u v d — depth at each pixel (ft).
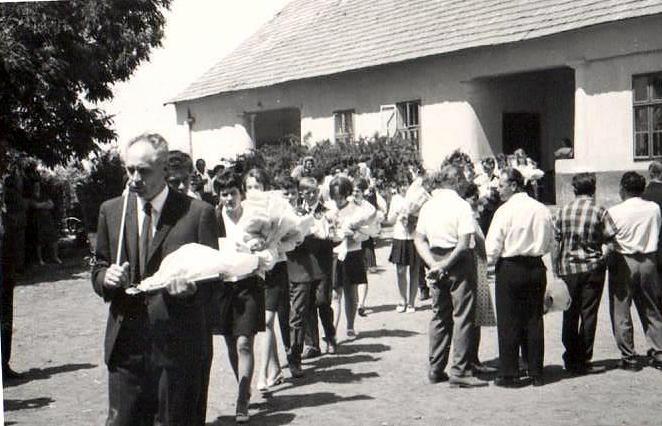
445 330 24.57
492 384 24.38
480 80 68.64
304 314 25.95
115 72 73.05
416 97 73.87
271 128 101.76
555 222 25.25
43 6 62.13
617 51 56.70
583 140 59.77
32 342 33.50
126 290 14.19
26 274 55.62
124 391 14.46
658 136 54.75
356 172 49.65
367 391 23.88
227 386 25.64
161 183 15.05
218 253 14.74
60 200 70.69
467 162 40.73
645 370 25.62
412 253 36.17
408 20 77.97
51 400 24.25
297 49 92.22
